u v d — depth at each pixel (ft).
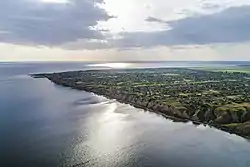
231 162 242.17
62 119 382.63
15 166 231.91
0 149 266.98
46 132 320.09
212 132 321.52
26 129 333.62
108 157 249.96
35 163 237.04
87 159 246.06
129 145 280.51
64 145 277.85
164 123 361.71
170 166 234.38
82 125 352.28
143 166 234.17
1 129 333.42
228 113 352.90
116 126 347.15
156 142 288.10
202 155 256.73
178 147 276.00
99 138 299.99
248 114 346.13
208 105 397.39
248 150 267.59
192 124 356.18
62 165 233.35
